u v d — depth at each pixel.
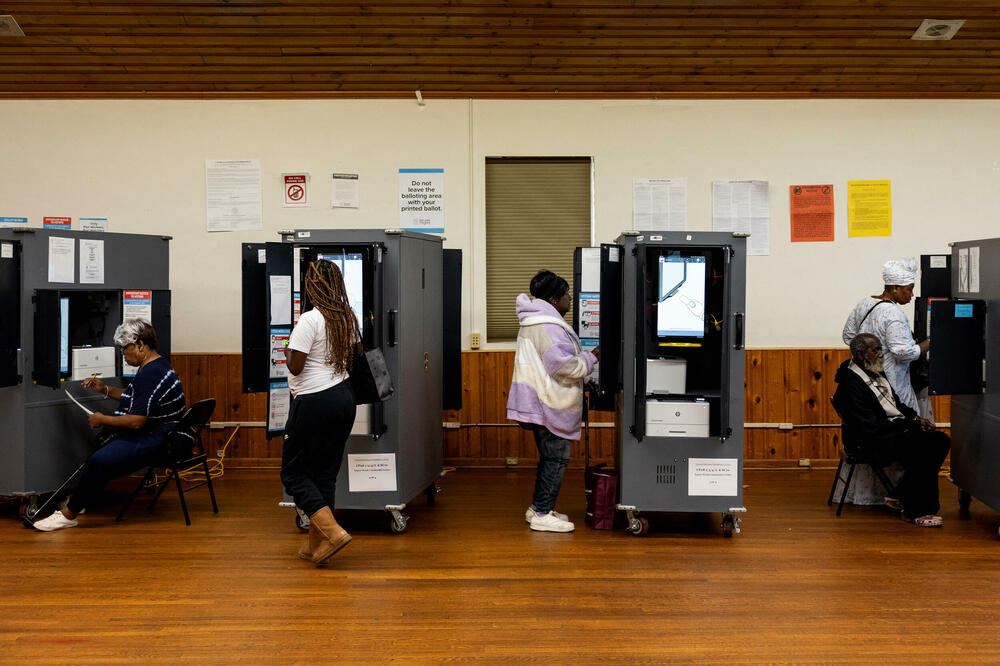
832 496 5.15
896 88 6.11
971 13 5.40
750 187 6.15
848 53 5.79
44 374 4.48
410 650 2.92
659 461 4.36
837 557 4.02
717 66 5.91
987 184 6.18
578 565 3.88
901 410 4.76
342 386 3.69
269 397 4.29
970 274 4.71
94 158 6.14
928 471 4.59
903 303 5.00
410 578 3.68
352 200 6.16
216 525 4.56
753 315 6.20
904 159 6.17
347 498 4.38
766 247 6.18
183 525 4.56
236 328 6.18
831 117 6.16
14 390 4.52
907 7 5.36
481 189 6.15
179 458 4.56
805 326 6.20
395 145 6.15
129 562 3.90
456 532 4.45
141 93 6.12
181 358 6.14
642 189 6.16
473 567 3.84
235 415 6.16
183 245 6.17
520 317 4.48
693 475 4.35
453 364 5.20
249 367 4.45
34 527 4.43
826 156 6.17
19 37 5.62
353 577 3.70
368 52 5.77
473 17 5.45
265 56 5.80
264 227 6.16
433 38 5.65
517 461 6.14
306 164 6.15
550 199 6.22
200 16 5.46
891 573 3.77
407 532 4.45
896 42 5.68
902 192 6.17
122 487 5.47
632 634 3.06
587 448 4.85
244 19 5.48
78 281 4.79
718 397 4.35
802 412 6.16
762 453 6.17
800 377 6.14
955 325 4.54
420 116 6.14
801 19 5.48
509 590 3.53
